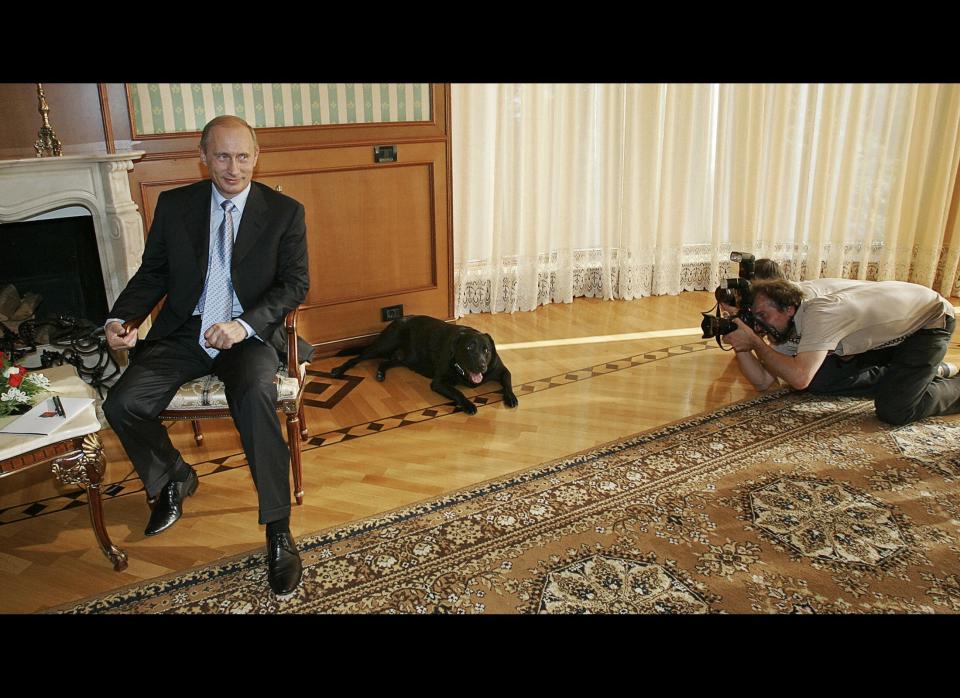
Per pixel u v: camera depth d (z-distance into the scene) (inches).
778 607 82.4
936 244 204.2
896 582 86.4
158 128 137.3
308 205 156.7
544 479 110.9
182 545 96.6
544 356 163.8
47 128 122.0
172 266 99.0
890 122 199.9
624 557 91.4
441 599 84.7
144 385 93.6
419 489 109.1
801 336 119.8
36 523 102.3
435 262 177.5
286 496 89.8
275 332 104.2
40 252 131.1
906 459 114.8
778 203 208.5
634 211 198.7
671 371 153.9
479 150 181.6
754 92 193.9
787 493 105.4
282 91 148.0
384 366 153.9
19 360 121.3
